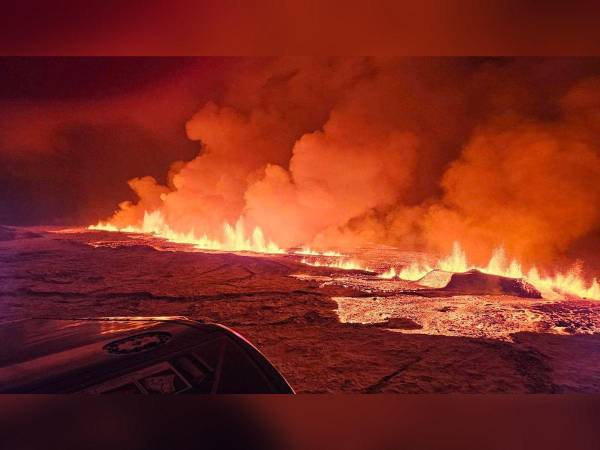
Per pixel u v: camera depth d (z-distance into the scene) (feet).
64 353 4.19
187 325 4.93
